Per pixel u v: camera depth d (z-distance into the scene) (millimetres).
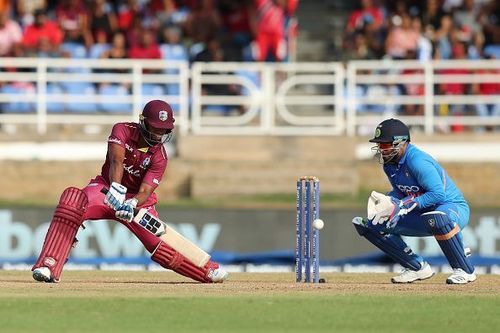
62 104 74062
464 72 73438
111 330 25844
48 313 27984
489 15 78312
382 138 35469
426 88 70938
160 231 34750
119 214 33562
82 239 58750
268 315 28156
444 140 71000
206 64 71438
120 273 44031
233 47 76875
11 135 71938
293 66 71688
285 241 61281
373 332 26031
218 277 36000
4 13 74375
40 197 69688
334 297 31391
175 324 26797
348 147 71500
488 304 30453
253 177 69688
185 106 71625
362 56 75375
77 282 36281
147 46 73625
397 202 35156
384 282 37906
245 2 77000
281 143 71688
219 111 75188
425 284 36656
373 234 36969
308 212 36188
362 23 76125
